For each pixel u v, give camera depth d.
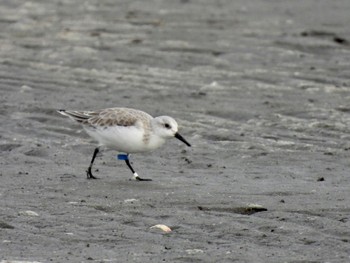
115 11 27.86
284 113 16.94
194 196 11.90
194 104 17.58
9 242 9.82
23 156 14.26
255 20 26.41
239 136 15.46
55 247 9.67
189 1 30.05
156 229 10.38
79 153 14.58
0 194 11.95
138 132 12.79
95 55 21.80
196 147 14.88
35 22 25.77
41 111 16.91
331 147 14.83
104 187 12.41
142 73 20.20
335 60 21.45
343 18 26.70
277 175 13.24
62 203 11.54
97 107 17.20
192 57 21.66
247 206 11.32
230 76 19.95
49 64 20.98
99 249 9.61
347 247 9.71
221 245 9.83
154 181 12.81
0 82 19.25
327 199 11.72
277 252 9.56
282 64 21.02
